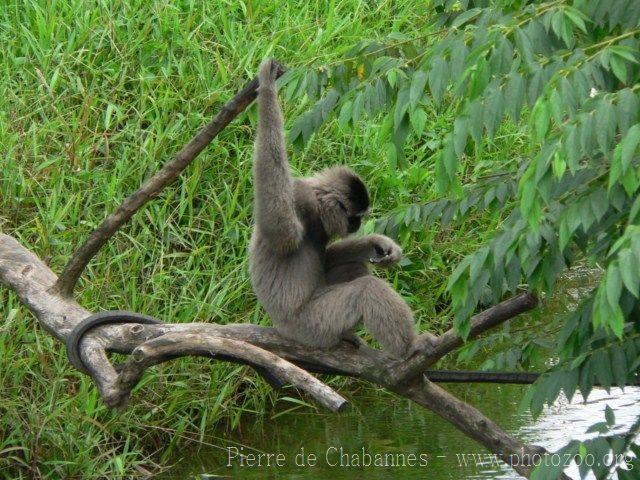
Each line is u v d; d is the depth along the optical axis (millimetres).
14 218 14055
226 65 16234
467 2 9977
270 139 8867
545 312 15969
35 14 16859
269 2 18219
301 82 8922
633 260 5445
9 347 12477
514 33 6852
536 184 6051
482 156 17078
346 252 10172
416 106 6949
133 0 17062
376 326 8883
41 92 15375
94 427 12305
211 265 14320
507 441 8812
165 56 16328
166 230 14500
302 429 13266
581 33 8531
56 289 9938
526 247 6754
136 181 14695
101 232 9719
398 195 16219
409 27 18641
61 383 12414
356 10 18375
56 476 11844
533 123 6215
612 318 5598
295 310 9305
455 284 7062
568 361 7828
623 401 13750
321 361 9227
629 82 7035
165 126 15445
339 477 11539
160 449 12633
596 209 6367
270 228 8977
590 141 5922
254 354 7816
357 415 13750
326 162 16219
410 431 13047
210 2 17406
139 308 13500
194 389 13133
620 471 7332
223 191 14992
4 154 14312
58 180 14234
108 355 12930
